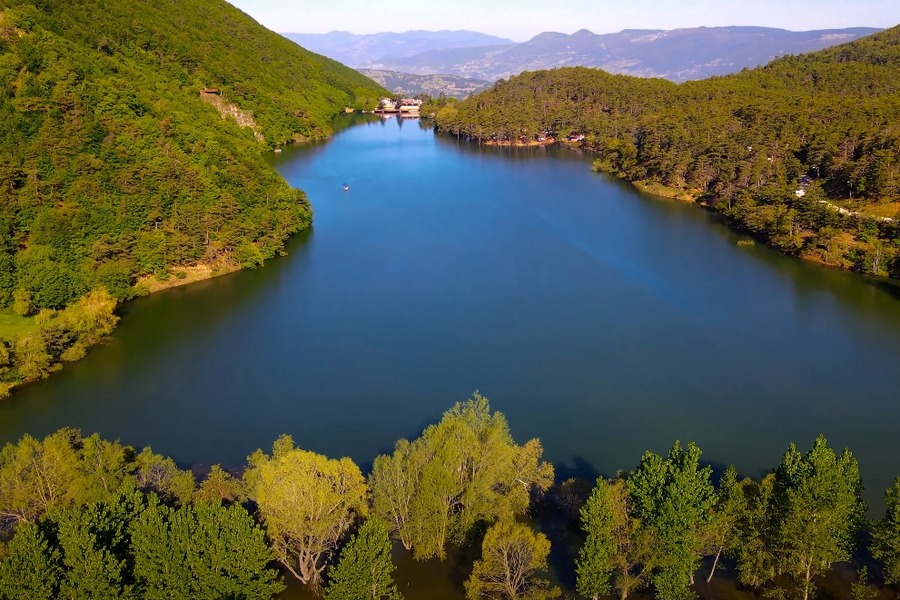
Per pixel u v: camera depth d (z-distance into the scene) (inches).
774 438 3535.9
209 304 5196.9
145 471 2554.1
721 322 4901.6
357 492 2361.0
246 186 6407.5
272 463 2341.3
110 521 2069.4
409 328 4803.2
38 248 4798.2
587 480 3161.9
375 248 6501.0
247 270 5890.8
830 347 4515.3
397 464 2429.9
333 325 4852.4
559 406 3818.9
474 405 2938.0
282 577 2196.1
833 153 7293.3
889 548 2222.0
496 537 2132.1
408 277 5772.6
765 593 2288.4
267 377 4158.5
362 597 2005.4
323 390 4008.4
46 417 3718.0
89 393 3969.0
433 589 2338.8
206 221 5708.7
